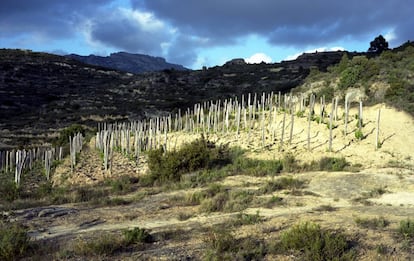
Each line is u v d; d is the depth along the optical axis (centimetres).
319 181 1962
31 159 3469
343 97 3669
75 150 3375
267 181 2031
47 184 2730
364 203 1548
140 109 6981
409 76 3650
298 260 934
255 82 8156
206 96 7744
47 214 1656
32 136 5597
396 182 1856
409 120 3045
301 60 9662
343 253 946
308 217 1298
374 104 3369
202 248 1048
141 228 1285
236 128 3300
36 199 2255
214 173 2327
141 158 3072
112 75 11525
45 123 6353
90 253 1038
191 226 1308
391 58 4253
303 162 2400
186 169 2477
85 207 1816
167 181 2384
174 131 3688
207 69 10594
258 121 3397
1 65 9875
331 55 9806
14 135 5628
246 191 1820
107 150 3078
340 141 2677
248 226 1225
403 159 2347
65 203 2020
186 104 6938
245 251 985
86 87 9519
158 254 1018
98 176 2778
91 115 6712
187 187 2125
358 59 4038
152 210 1641
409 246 998
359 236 1069
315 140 2762
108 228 1380
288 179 1983
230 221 1289
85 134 4772
